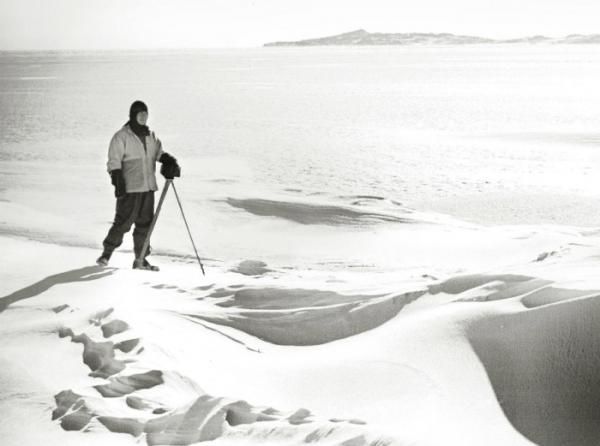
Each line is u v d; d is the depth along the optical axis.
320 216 13.15
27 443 3.77
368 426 3.53
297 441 3.46
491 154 26.23
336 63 181.88
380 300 5.32
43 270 7.79
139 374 4.36
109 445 3.67
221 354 4.89
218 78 99.19
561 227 11.80
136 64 185.88
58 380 4.53
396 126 37.19
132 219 8.03
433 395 4.09
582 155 25.50
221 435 3.65
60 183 17.88
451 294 5.25
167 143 29.94
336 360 4.61
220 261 9.88
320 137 32.31
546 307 4.49
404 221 12.80
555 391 4.12
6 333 5.43
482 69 127.62
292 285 6.01
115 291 6.46
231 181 18.97
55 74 114.25
